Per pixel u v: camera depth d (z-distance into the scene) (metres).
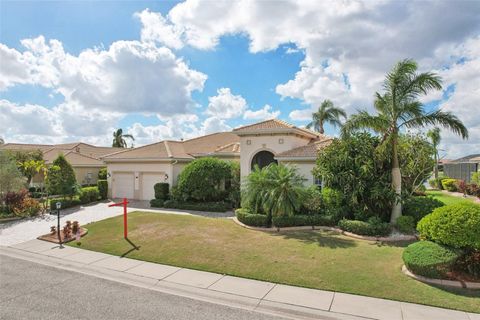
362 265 9.31
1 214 17.95
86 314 6.58
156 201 22.83
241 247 11.41
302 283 8.18
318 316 6.52
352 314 6.54
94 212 20.55
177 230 13.98
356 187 14.11
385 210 14.20
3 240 13.42
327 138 23.27
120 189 27.00
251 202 15.73
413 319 6.27
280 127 20.64
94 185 33.25
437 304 6.85
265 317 6.49
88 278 8.88
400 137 15.41
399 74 13.40
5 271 9.51
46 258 10.87
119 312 6.68
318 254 10.43
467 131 12.97
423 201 14.17
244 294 7.63
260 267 9.38
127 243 12.28
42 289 8.02
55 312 6.68
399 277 8.34
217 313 6.66
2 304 7.11
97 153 41.97
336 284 8.03
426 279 8.02
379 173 14.45
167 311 6.75
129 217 17.36
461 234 8.01
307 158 18.31
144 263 10.11
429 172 16.22
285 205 14.47
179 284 8.35
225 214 19.88
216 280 8.57
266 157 21.53
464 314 6.43
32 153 29.52
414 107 13.34
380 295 7.37
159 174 25.16
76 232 14.02
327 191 15.11
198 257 10.42
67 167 22.66
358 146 14.80
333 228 14.26
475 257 8.20
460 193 32.09
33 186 28.41
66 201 22.14
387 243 11.87
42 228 15.72
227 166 22.00
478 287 7.59
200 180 21.34
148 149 27.36
